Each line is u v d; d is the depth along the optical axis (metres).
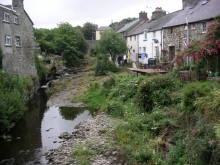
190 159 8.00
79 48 57.41
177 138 9.73
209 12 21.22
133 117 13.34
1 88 16.03
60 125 15.84
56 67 40.00
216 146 6.95
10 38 22.47
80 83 29.48
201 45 15.49
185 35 23.69
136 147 10.25
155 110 12.84
